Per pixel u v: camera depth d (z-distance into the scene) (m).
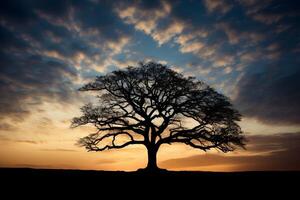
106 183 22.08
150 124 34.12
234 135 33.47
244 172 29.52
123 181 23.19
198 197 18.11
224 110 32.53
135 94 33.69
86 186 20.72
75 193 18.48
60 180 22.45
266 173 27.77
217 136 32.91
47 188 19.53
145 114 34.19
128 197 17.92
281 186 21.08
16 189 18.89
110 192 19.14
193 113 33.94
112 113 34.44
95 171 28.70
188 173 29.36
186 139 34.59
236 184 22.05
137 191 19.64
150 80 33.56
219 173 29.22
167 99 33.75
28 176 23.38
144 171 32.16
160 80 32.88
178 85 32.84
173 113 33.78
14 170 26.45
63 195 17.80
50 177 23.48
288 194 18.73
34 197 17.02
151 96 33.53
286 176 25.14
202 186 21.42
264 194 18.83
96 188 20.19
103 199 17.23
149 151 34.28
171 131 34.97
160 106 33.53
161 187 21.03
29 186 19.88
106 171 28.98
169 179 24.53
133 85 33.66
